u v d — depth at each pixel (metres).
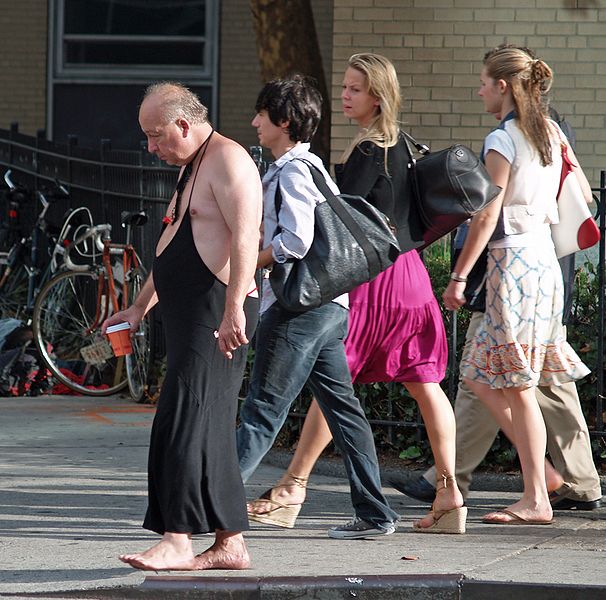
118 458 24.91
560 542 17.75
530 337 18.42
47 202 36.38
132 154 35.16
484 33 38.75
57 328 34.75
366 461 17.78
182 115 15.21
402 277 17.91
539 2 38.59
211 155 15.27
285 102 17.19
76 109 53.69
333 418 17.75
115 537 18.00
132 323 16.70
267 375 17.22
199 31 53.25
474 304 18.81
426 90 38.94
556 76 38.72
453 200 17.39
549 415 19.91
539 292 18.44
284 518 18.66
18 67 53.75
